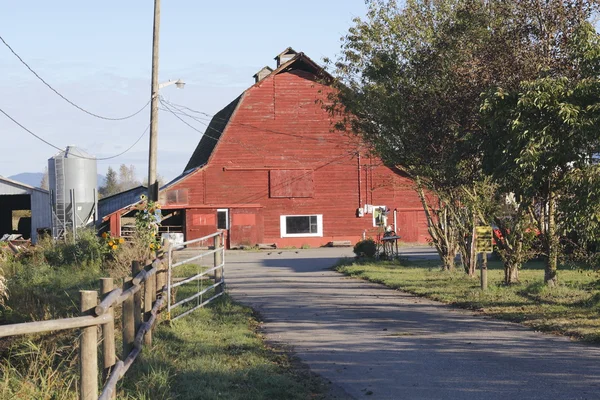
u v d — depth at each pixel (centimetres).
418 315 1504
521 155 1400
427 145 1959
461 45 1864
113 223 4678
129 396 745
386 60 2147
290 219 5216
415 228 5338
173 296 1469
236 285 2248
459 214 2297
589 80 1397
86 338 595
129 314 893
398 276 2362
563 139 1400
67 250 2622
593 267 1568
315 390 872
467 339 1195
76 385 686
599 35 1495
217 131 5469
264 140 5200
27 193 5112
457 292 1833
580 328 1234
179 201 5081
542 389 841
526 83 1418
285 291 2041
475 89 1738
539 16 1684
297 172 5222
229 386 866
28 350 896
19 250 2722
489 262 3150
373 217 5288
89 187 4619
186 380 867
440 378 913
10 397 665
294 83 5238
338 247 5175
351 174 5284
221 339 1202
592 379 881
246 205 5153
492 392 834
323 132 5250
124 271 2125
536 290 1736
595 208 1349
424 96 1962
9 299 1475
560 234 1616
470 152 1678
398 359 1044
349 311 1591
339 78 2328
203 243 5081
